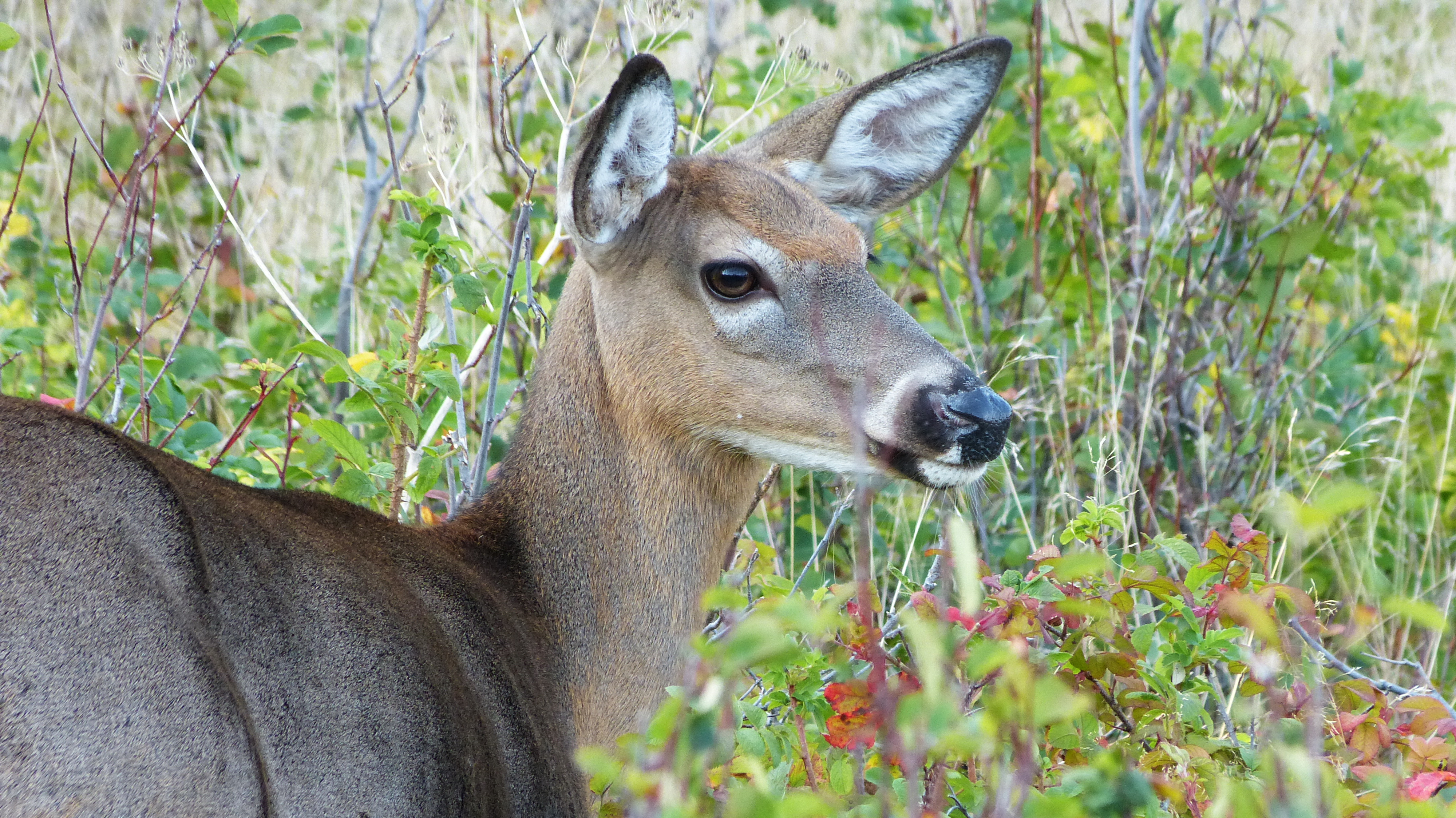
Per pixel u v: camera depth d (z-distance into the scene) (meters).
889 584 12.06
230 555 6.55
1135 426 13.48
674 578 8.93
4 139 14.77
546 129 14.24
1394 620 12.29
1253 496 13.01
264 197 15.85
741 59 18.00
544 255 11.51
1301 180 15.70
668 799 5.33
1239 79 16.08
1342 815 6.82
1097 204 13.95
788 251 8.75
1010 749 7.33
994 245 14.81
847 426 8.69
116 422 10.59
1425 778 7.36
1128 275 14.34
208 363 11.88
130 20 17.39
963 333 13.23
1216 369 13.53
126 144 14.41
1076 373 13.47
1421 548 13.41
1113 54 14.62
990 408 8.63
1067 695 5.20
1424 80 20.95
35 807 5.52
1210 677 10.06
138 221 14.69
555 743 8.04
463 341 13.09
